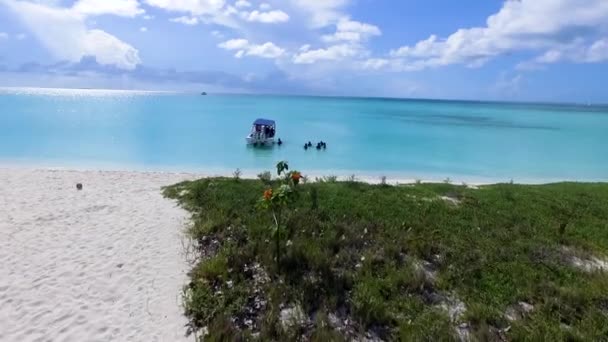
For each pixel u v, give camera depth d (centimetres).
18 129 3728
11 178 1666
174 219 1118
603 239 978
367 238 942
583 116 8362
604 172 2556
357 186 1391
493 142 3809
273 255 837
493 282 768
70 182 1612
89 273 823
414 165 2644
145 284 783
